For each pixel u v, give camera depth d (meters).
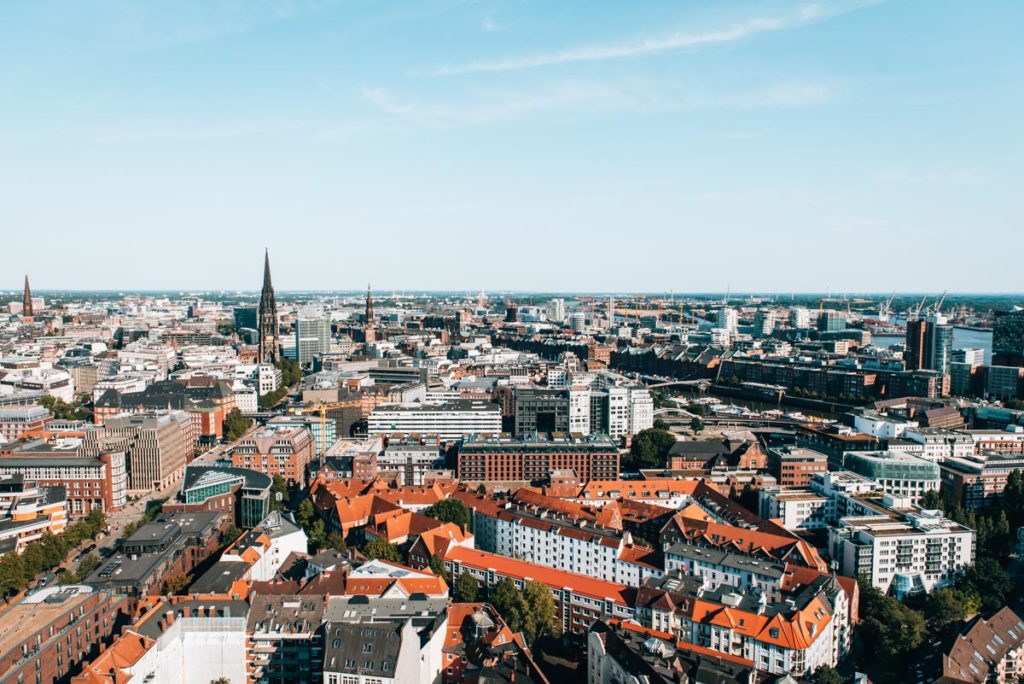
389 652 196.88
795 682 189.38
